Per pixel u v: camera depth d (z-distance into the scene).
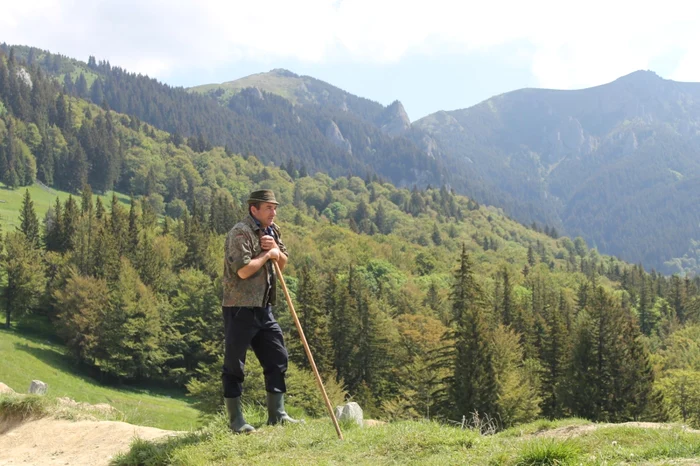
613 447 5.65
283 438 6.18
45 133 196.75
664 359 70.75
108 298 69.56
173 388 70.94
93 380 65.88
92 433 7.95
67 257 88.62
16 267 76.38
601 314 46.31
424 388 44.94
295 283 87.69
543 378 52.34
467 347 41.88
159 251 98.75
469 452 5.38
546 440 5.21
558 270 177.12
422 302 103.06
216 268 100.50
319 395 29.66
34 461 7.31
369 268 126.06
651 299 117.25
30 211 108.00
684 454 5.01
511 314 74.50
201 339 76.00
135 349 68.12
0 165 169.25
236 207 157.38
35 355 65.88
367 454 5.67
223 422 7.03
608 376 44.84
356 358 60.62
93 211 125.00
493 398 40.28
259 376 26.08
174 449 6.28
